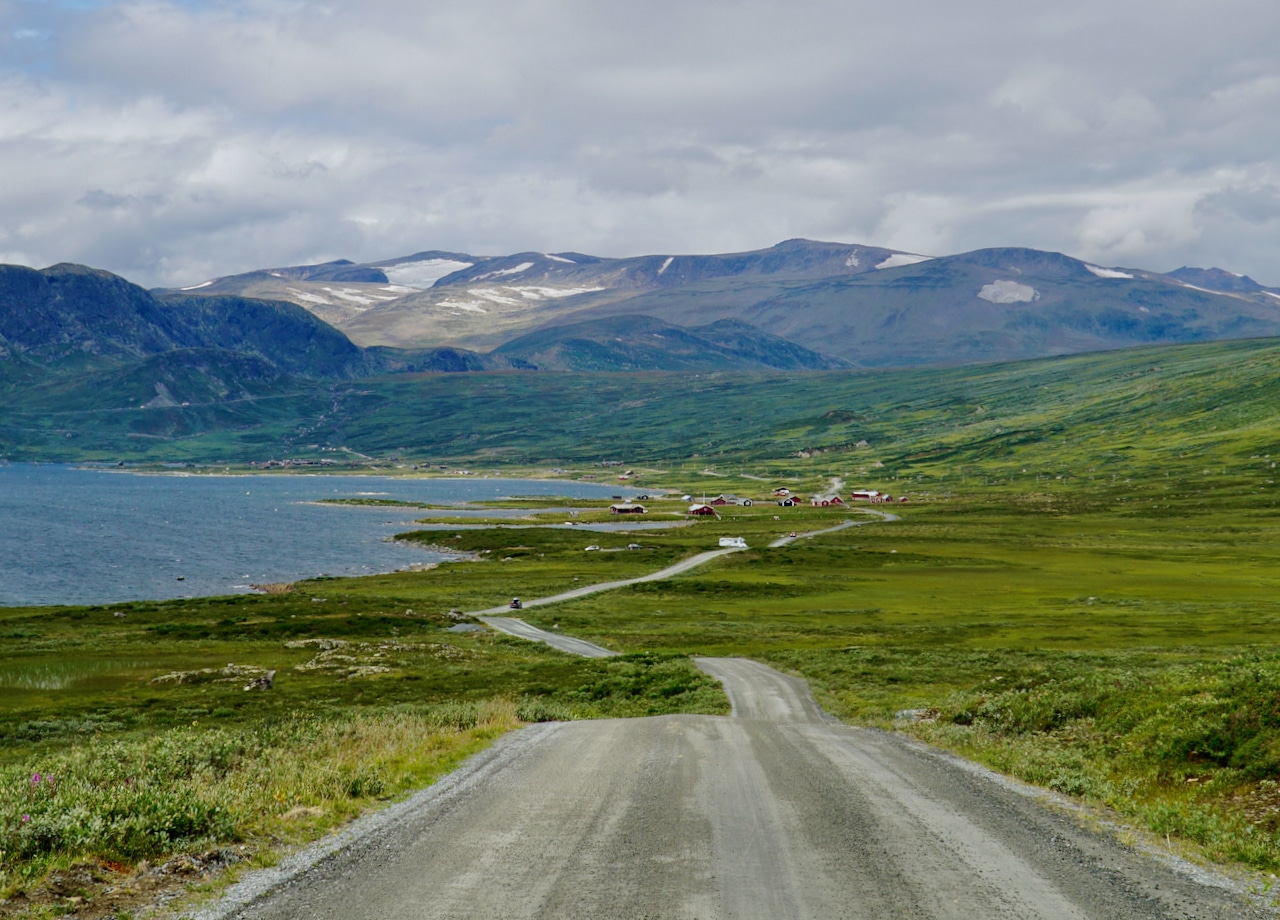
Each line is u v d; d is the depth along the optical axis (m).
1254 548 160.12
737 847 13.51
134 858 12.89
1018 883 12.05
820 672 52.34
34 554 172.38
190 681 64.06
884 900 11.25
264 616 100.94
